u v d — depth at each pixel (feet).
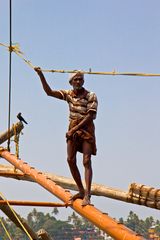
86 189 35.83
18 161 51.96
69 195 39.09
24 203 38.91
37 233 52.90
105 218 33.37
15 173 49.96
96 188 50.96
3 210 49.98
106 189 49.90
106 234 33.42
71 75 36.52
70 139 36.47
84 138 35.96
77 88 36.42
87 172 35.83
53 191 41.37
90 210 34.78
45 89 36.91
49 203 38.63
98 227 33.76
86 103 36.45
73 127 36.35
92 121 36.52
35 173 46.88
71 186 52.75
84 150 36.01
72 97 36.78
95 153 36.52
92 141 36.09
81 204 35.88
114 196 48.75
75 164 36.68
